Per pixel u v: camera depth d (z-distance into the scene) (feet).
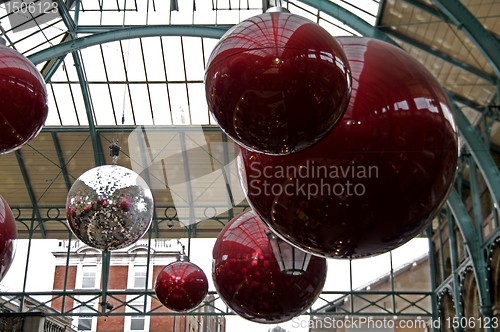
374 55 7.11
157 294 19.36
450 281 54.80
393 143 6.70
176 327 84.38
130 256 85.92
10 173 62.28
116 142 22.45
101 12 53.93
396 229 7.23
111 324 86.94
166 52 56.90
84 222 15.44
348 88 6.53
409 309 59.93
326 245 7.53
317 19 49.88
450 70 42.45
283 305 10.74
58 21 51.93
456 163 7.23
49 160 61.72
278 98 6.27
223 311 59.21
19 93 8.77
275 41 6.29
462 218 48.88
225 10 53.67
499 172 40.78
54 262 86.38
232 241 10.73
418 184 6.86
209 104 6.79
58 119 60.23
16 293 60.64
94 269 86.48
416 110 6.80
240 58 6.32
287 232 7.57
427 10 39.01
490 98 41.06
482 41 35.19
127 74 57.98
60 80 58.70
